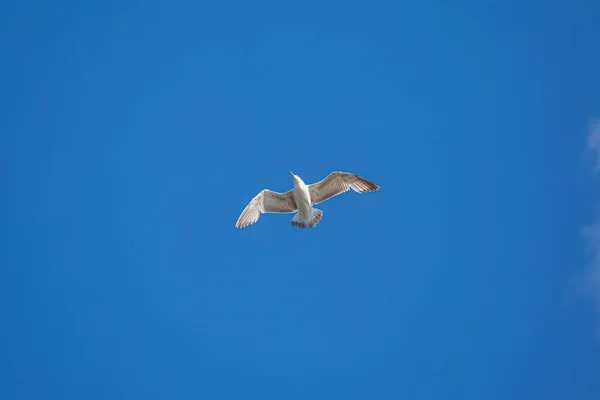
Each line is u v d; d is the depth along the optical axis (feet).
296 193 110.11
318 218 111.55
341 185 111.75
